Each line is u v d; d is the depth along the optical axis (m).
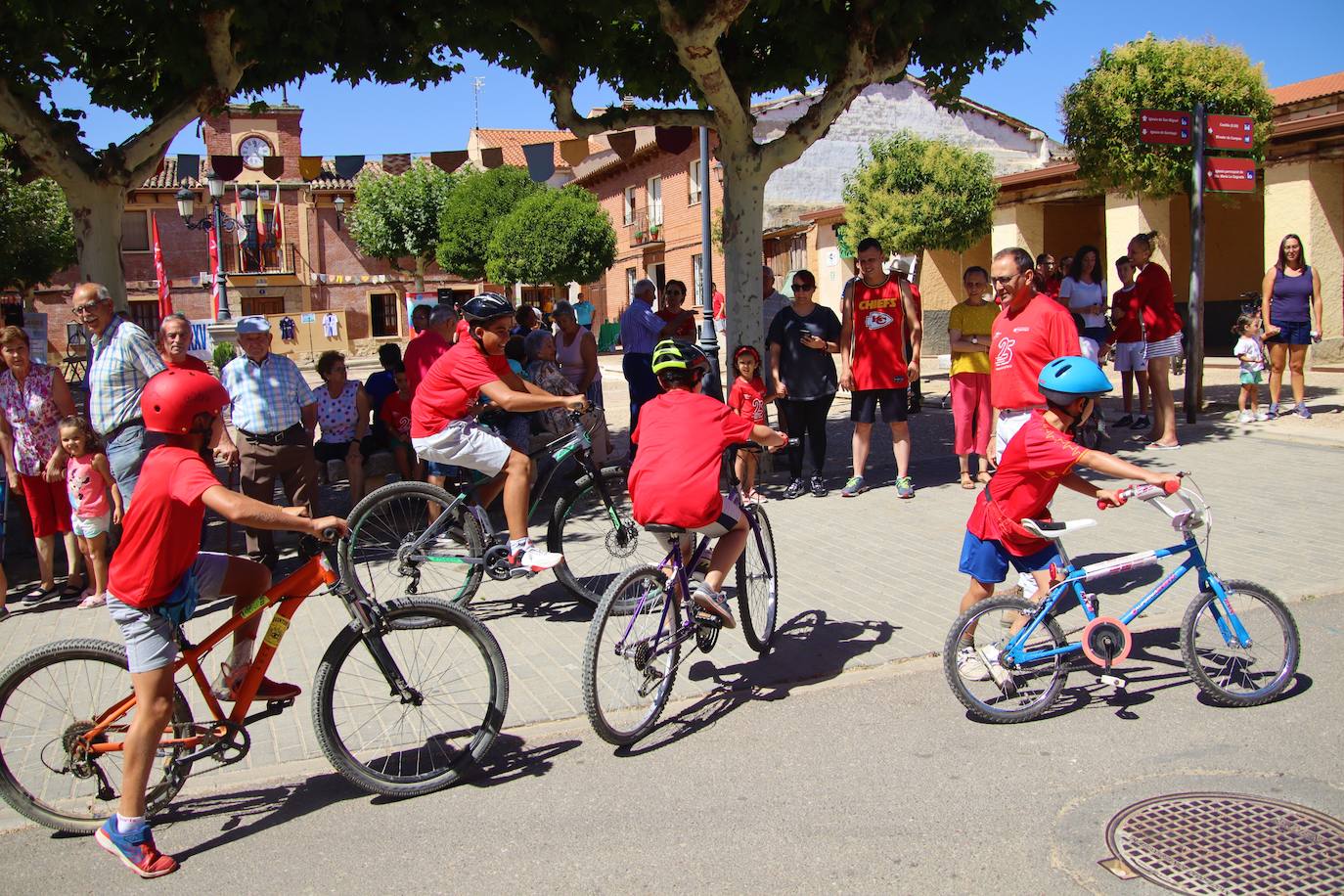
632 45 10.26
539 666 5.38
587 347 10.42
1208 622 4.50
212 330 20.00
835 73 9.38
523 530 5.88
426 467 8.68
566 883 3.41
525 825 3.81
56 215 26.27
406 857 3.63
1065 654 4.50
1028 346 5.61
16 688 3.99
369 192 38.22
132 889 3.52
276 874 3.56
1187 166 12.16
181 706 3.97
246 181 40.19
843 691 4.93
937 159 18.91
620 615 4.45
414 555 6.09
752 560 5.48
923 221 18.67
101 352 6.25
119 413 6.25
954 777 3.99
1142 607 4.49
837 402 16.06
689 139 10.10
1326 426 10.56
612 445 12.26
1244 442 10.16
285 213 41.09
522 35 9.64
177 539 3.64
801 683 5.06
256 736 4.69
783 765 4.19
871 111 30.03
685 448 4.61
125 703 3.93
